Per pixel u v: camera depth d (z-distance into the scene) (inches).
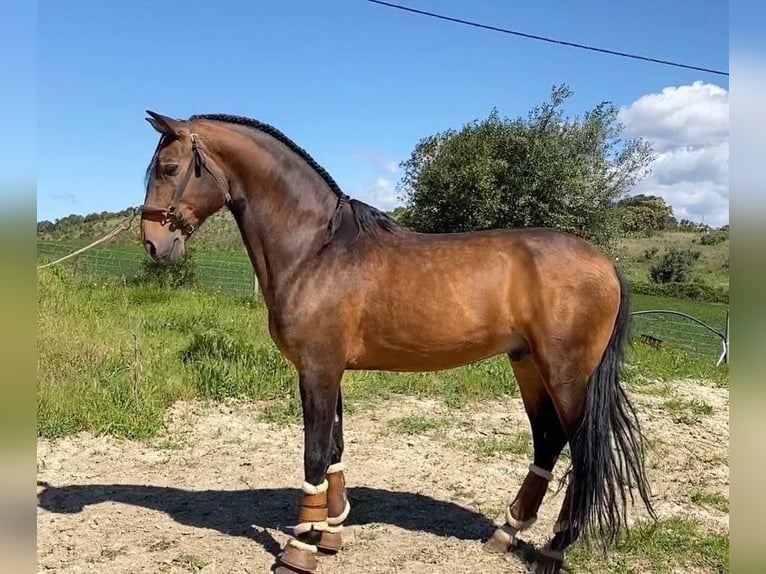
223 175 133.3
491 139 668.1
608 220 670.5
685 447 230.1
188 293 515.8
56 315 340.8
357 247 133.4
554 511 174.2
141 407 231.3
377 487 184.9
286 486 184.9
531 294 130.2
